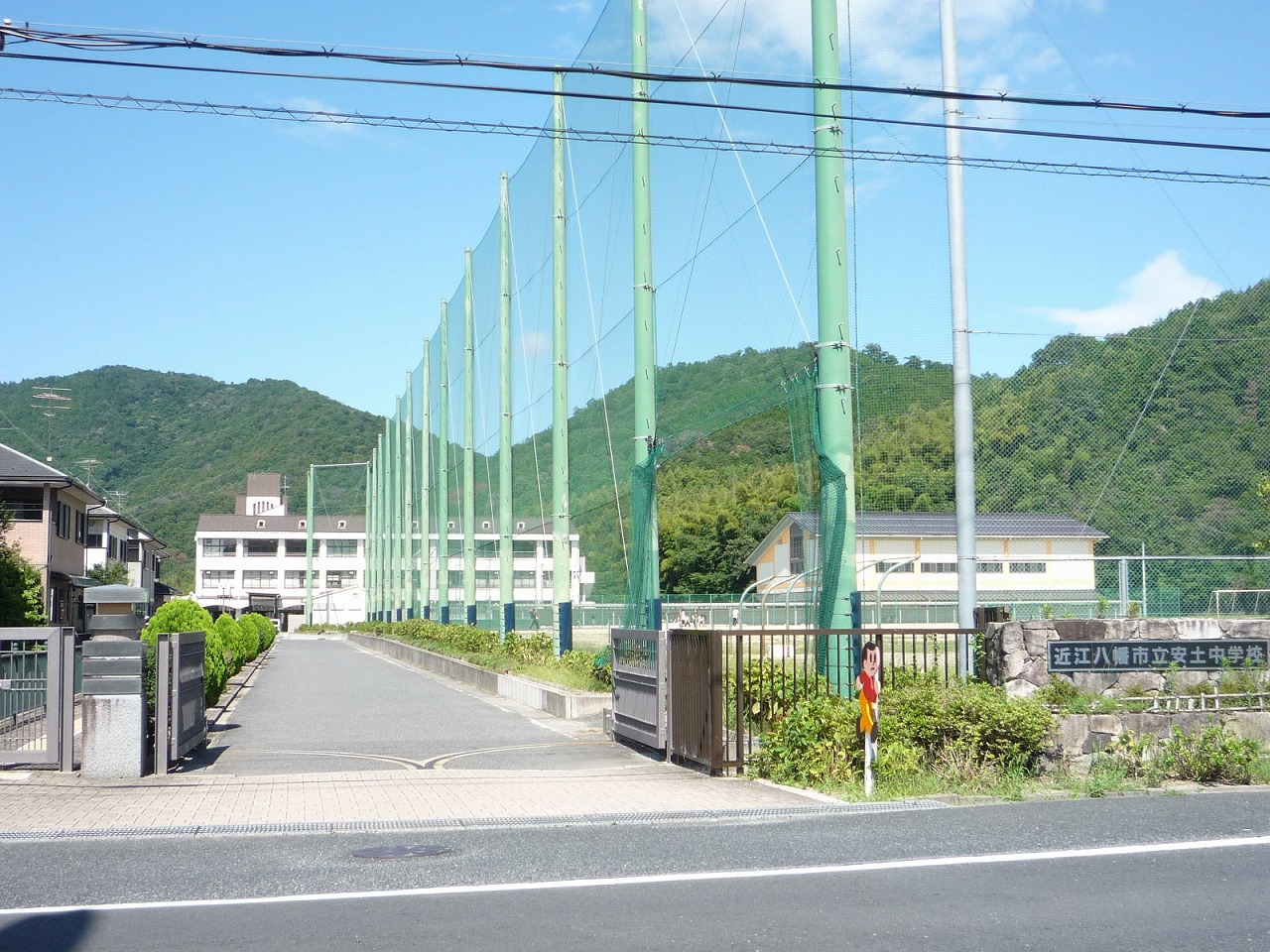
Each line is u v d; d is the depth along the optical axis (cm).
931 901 617
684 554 4950
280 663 3859
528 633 3189
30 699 1210
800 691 1253
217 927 585
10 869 736
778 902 619
